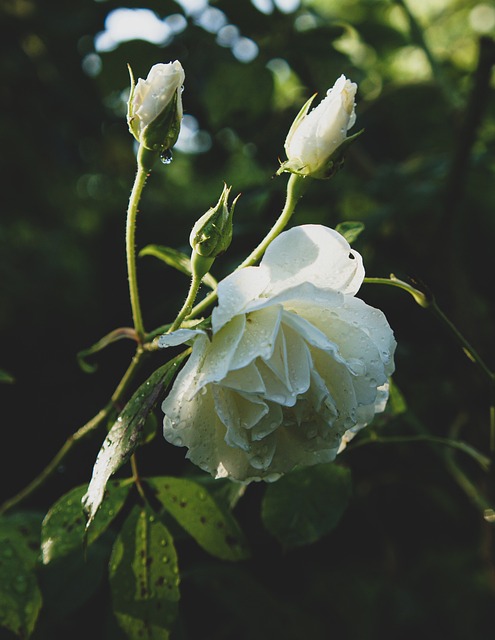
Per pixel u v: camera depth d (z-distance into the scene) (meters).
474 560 0.73
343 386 0.33
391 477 0.55
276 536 0.39
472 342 0.56
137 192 0.36
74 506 0.37
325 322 0.33
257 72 0.61
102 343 0.39
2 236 1.18
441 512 0.65
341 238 0.32
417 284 0.36
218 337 0.32
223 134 0.75
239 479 0.34
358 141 0.69
